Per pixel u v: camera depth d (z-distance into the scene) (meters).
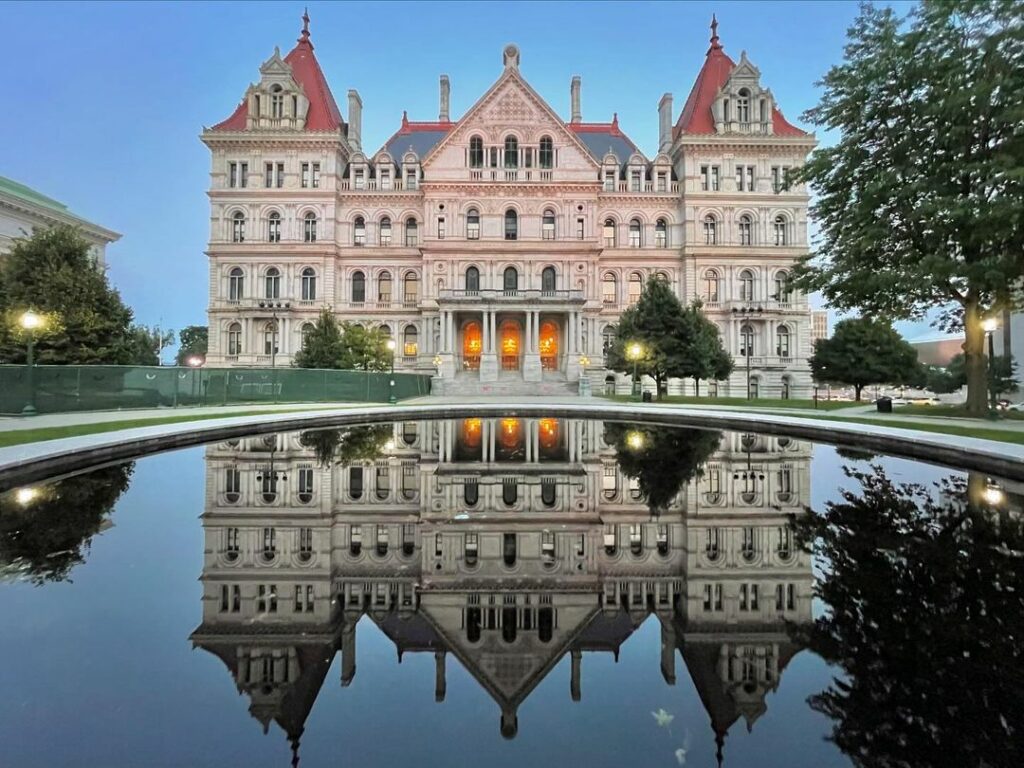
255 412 27.39
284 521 9.53
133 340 35.66
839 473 13.48
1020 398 41.12
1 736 3.62
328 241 55.88
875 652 4.92
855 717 3.96
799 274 30.33
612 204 58.47
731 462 15.42
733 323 56.31
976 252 23.59
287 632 5.39
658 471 14.27
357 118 63.84
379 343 49.84
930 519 9.33
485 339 52.28
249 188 55.56
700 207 57.00
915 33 24.55
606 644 5.23
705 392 56.19
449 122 67.06
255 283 55.38
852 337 50.41
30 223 58.75
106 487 11.78
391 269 57.41
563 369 55.06
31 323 25.02
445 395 49.25
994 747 3.62
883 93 26.25
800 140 56.25
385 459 16.08
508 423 26.20
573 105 67.81
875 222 25.69
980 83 21.64
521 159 57.25
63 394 26.58
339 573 7.11
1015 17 22.08
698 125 59.19
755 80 57.19
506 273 56.66
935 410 26.52
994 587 6.35
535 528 9.23
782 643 5.16
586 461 15.87
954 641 5.12
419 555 7.86
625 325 45.84
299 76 60.31
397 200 57.81
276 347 55.09
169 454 16.27
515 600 6.26
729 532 8.87
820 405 37.06
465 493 11.95
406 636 5.40
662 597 6.32
